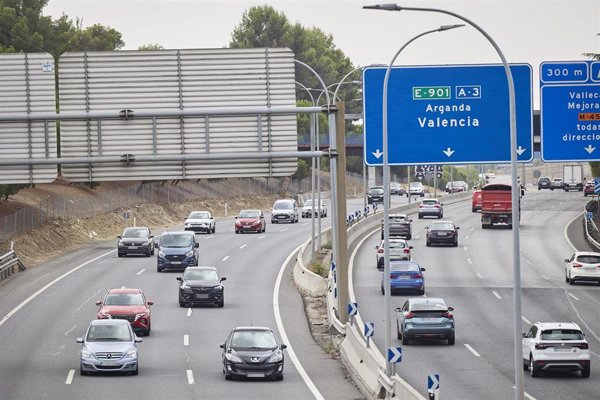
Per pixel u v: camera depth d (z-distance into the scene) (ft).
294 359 284.41
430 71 251.39
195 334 318.04
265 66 257.14
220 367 269.44
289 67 257.14
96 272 455.22
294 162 261.24
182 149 256.52
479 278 452.76
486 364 268.62
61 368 265.13
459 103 250.78
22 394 230.07
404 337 300.81
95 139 257.34
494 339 310.86
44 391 233.76
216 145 256.32
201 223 652.48
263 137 257.55
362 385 238.48
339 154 277.03
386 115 246.47
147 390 236.43
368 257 529.04
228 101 256.32
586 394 228.43
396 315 323.16
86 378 251.60
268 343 257.34
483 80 250.98
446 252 549.54
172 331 323.16
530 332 262.67
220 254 531.50
